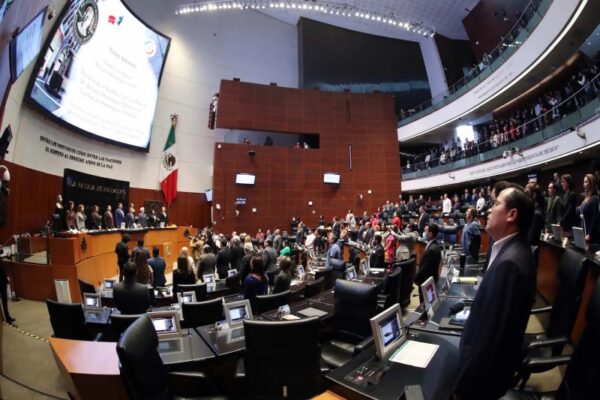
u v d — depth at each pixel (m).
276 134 18.08
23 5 3.90
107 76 11.80
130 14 12.87
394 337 1.97
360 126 17.50
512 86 11.80
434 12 17.62
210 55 17.44
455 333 2.19
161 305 4.71
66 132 10.27
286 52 19.52
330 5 14.43
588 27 8.85
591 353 1.45
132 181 13.83
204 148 17.00
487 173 12.19
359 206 16.80
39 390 2.98
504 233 1.51
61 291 4.22
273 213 15.84
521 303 1.31
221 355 2.40
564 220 4.39
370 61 19.55
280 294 3.46
